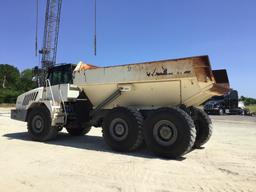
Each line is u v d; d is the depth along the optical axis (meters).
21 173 6.15
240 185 5.49
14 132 13.01
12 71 85.38
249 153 8.50
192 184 5.53
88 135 12.35
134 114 8.37
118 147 8.57
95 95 9.80
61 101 10.38
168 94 8.47
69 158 7.64
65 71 10.73
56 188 5.23
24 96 11.40
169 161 7.44
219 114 31.52
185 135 7.51
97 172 6.29
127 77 8.85
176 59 8.09
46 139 10.48
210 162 7.36
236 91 32.81
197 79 7.84
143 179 5.81
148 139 8.03
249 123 19.20
